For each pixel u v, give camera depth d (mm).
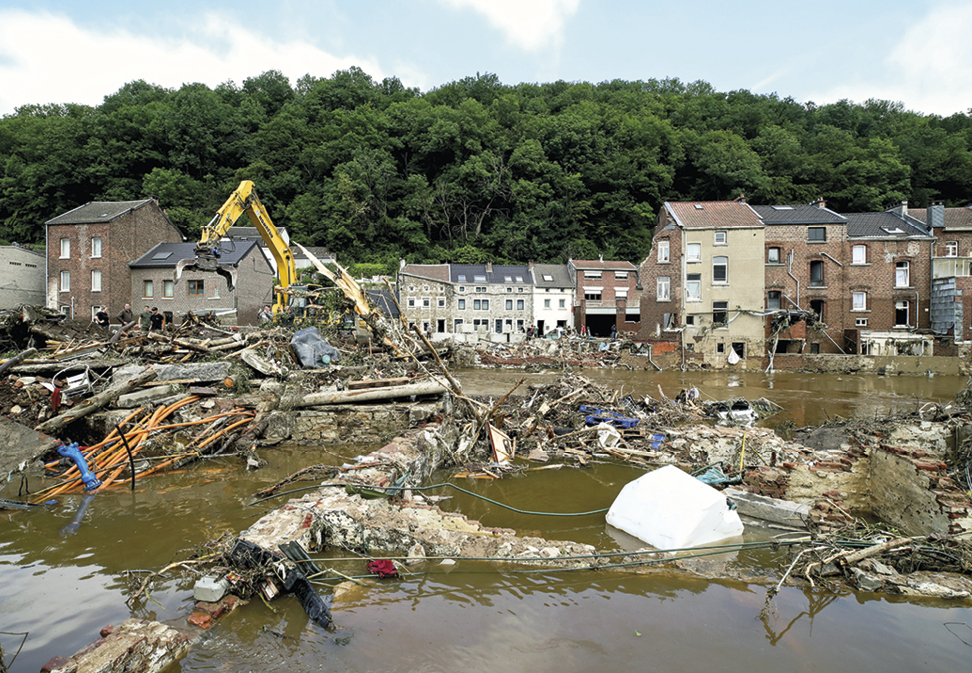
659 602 5340
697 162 69812
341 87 89250
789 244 36625
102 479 9078
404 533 6410
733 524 7059
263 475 9617
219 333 17562
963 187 60938
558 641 4613
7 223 59531
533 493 9078
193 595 5180
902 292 36281
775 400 20531
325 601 5215
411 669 4168
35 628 4617
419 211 67688
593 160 70625
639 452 11195
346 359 16656
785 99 95000
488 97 92250
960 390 23562
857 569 5773
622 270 51000
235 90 93438
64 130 63188
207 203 63781
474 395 16953
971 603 5367
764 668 4289
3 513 7605
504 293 49625
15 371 12227
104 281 35031
